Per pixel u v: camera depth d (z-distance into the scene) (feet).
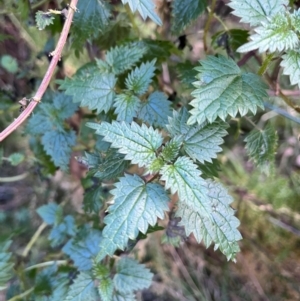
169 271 1.36
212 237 0.67
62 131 0.99
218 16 1.03
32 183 1.40
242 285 1.35
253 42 0.60
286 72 0.63
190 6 0.91
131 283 0.84
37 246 1.28
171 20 1.04
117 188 0.63
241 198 1.32
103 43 1.04
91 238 0.92
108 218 0.62
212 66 0.66
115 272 0.86
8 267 0.85
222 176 1.30
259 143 0.91
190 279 1.36
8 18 1.17
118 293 0.85
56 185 1.38
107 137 0.64
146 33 1.09
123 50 0.86
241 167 1.32
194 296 1.34
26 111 0.65
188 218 0.67
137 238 0.81
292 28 0.62
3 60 1.21
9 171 1.39
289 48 0.63
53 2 1.02
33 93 1.19
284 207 1.31
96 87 0.82
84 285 0.84
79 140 1.17
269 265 1.35
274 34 0.60
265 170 0.92
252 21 0.66
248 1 0.66
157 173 0.66
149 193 0.64
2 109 1.22
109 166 0.72
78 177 1.37
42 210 1.09
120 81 0.91
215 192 0.68
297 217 1.31
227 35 0.94
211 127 0.68
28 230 1.33
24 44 1.24
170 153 0.66
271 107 0.95
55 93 1.06
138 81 0.79
